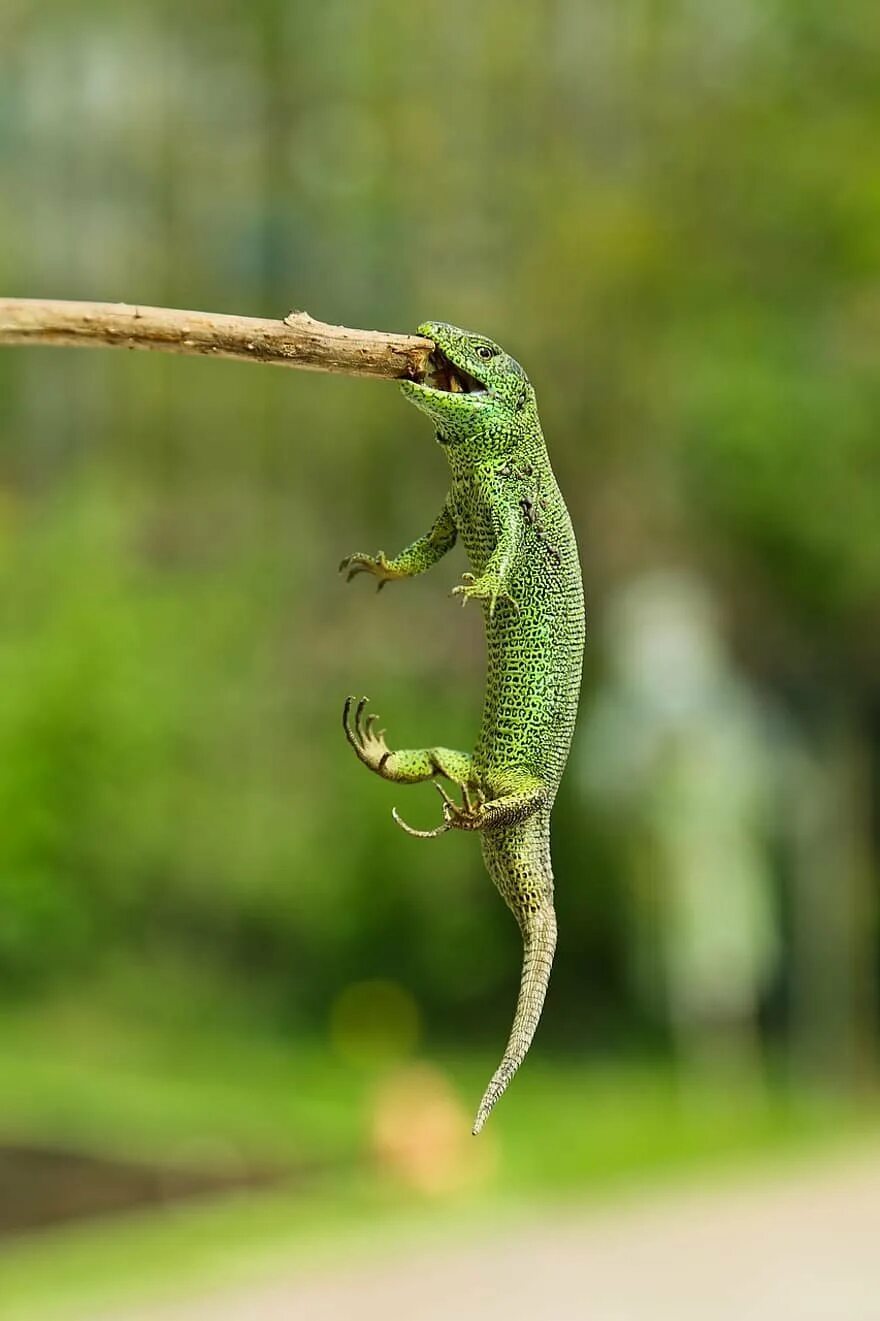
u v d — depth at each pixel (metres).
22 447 21.66
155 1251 9.31
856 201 16.42
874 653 16.89
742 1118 13.73
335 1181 10.90
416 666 18.11
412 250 20.00
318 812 17.69
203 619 17.98
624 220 17.23
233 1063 14.91
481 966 17.03
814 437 16.02
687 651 15.80
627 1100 14.30
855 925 16.56
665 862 15.66
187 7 21.19
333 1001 16.84
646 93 18.64
